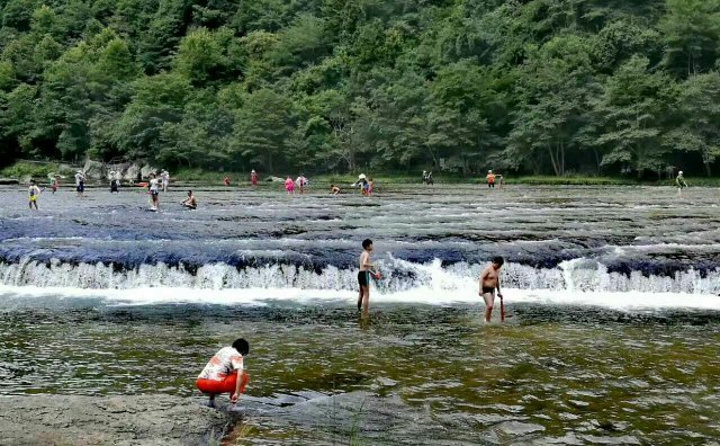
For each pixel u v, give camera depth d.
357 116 96.88
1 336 13.96
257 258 20.30
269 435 8.12
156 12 157.75
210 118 98.88
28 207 38.28
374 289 19.62
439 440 8.10
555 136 79.81
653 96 74.12
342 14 139.00
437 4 143.25
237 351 9.55
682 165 78.12
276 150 92.81
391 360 12.00
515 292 19.77
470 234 25.14
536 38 109.94
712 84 72.38
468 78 86.75
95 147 104.00
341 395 9.91
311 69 123.88
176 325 15.16
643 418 8.98
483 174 88.88
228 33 143.12
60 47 139.12
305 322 15.54
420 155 93.94
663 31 89.62
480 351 12.66
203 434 8.04
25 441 7.38
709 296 19.20
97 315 16.30
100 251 21.25
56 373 11.12
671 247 22.23
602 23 103.62
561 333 14.33
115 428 7.96
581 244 22.77
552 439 8.20
